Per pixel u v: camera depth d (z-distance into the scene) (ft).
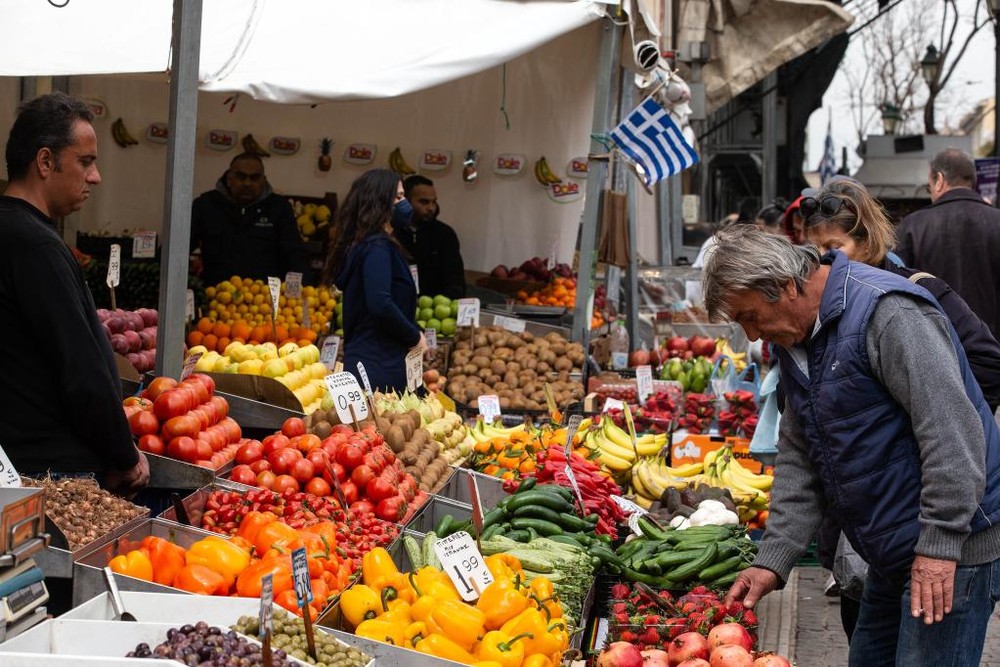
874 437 10.98
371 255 22.03
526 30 25.25
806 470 12.96
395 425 18.81
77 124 13.37
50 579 12.01
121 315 21.49
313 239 34.73
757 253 10.93
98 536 12.15
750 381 28.48
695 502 19.95
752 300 11.05
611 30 29.50
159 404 15.35
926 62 107.24
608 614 15.96
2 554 9.80
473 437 22.85
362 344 22.38
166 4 23.70
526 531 16.71
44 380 13.19
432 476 18.44
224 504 14.46
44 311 12.90
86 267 26.61
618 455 22.38
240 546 13.11
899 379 10.67
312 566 12.89
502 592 12.78
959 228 21.97
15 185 13.37
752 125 96.02
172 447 15.16
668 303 42.04
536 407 27.17
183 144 17.21
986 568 10.89
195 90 17.28
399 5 25.52
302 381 20.44
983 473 10.50
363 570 13.65
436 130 36.17
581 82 35.29
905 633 11.14
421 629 12.31
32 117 13.21
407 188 32.55
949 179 22.47
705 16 59.00
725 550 16.60
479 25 25.44
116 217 34.55
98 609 11.33
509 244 36.19
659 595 14.79
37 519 10.22
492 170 36.04
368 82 22.94
